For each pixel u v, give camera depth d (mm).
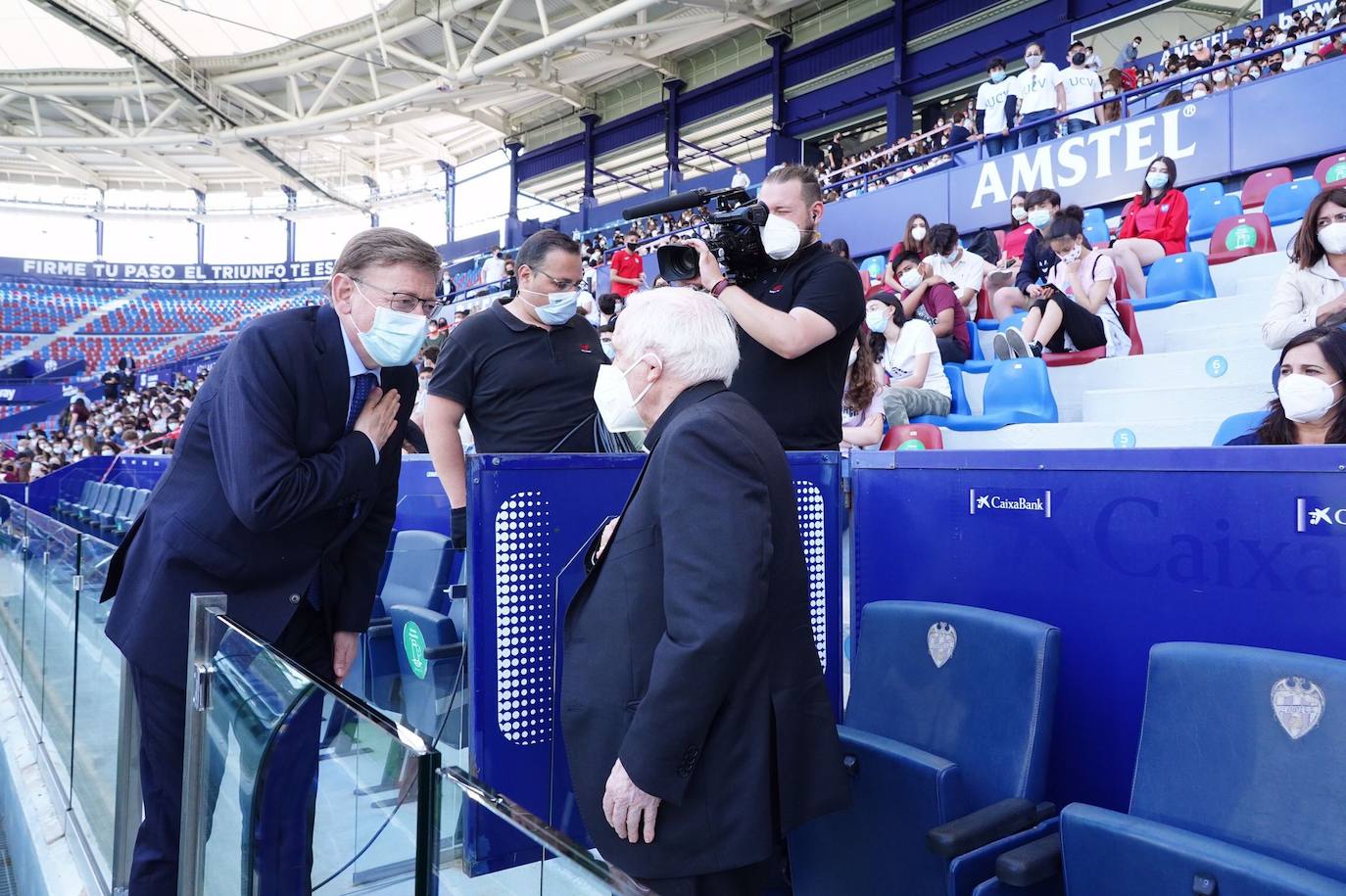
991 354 6316
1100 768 1859
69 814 3107
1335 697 1343
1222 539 1678
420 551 2848
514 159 26219
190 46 23297
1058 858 1493
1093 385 5008
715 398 1449
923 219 7137
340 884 1146
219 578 1884
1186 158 7930
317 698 1241
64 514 9250
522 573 1713
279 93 25781
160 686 1881
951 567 2119
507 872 889
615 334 1540
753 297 2205
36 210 34438
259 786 1473
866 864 1757
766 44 19609
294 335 1806
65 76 25172
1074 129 8945
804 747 1439
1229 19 13180
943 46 16531
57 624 3307
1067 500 1909
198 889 1825
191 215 34969
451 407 2686
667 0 16906
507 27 21000
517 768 1712
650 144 22438
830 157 14438
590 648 1477
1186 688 1507
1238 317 5188
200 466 1897
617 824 1383
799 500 2111
